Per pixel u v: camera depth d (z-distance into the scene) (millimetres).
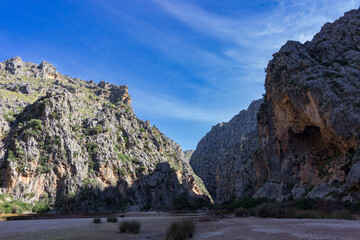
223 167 168000
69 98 128125
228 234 19594
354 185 37312
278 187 61469
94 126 125750
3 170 88438
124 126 150500
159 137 187875
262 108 81188
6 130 104750
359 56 54938
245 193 120938
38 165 93750
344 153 46312
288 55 63344
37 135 99625
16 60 193500
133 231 25172
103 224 36188
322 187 45188
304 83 53531
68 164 98938
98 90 193625
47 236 22625
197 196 168750
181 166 184375
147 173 138000
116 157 121250
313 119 51875
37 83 167625
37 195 87812
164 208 116000
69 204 89250
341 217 28312
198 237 19000
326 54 62531
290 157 62594
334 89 48125
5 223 40969
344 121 44156
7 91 142125
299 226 20797
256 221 30516
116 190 112812
